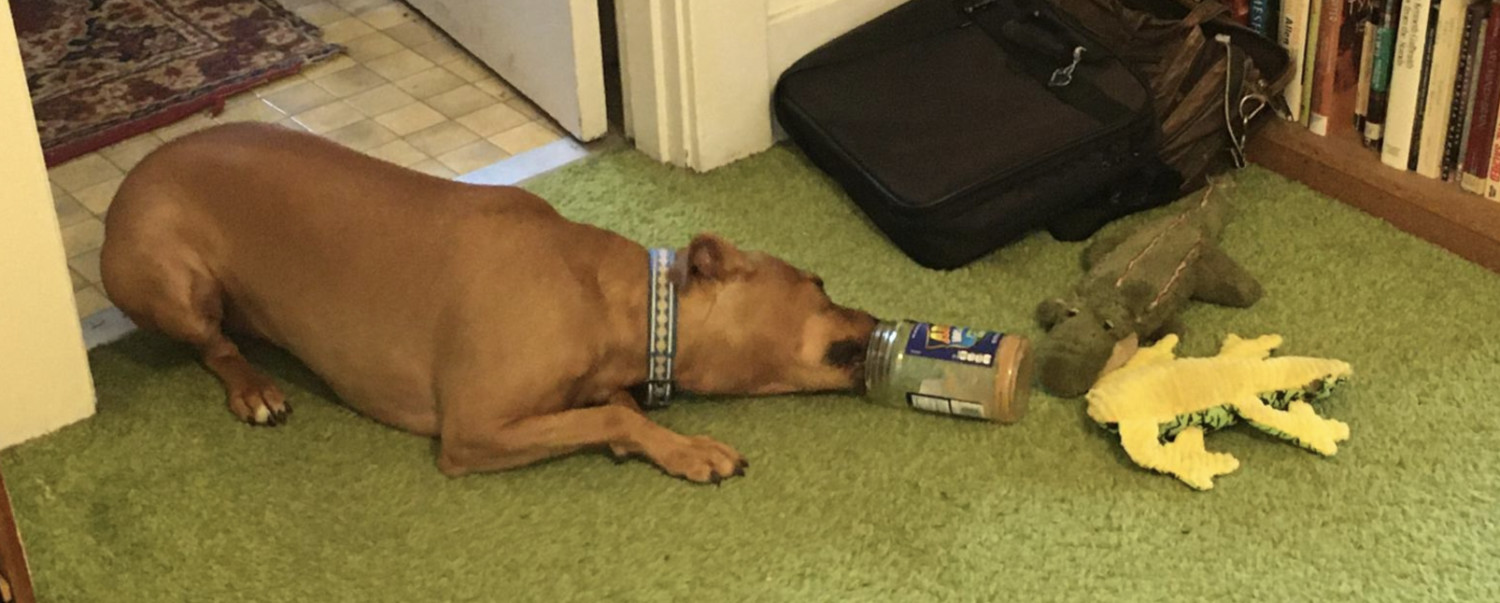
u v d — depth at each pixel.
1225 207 1.54
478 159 1.75
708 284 1.22
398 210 1.24
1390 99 1.55
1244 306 1.43
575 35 1.67
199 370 1.38
